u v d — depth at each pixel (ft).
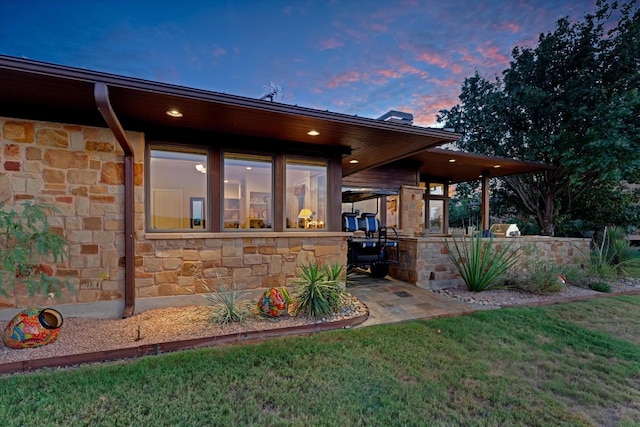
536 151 34.73
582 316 14.94
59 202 12.62
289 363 9.41
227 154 15.92
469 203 51.67
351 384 8.39
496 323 13.50
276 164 16.84
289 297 13.69
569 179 34.04
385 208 29.99
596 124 29.32
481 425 6.98
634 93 27.78
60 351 9.50
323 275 14.37
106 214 13.29
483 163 29.58
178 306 14.34
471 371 9.39
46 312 10.78
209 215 15.39
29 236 11.68
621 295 19.58
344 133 15.28
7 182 11.98
